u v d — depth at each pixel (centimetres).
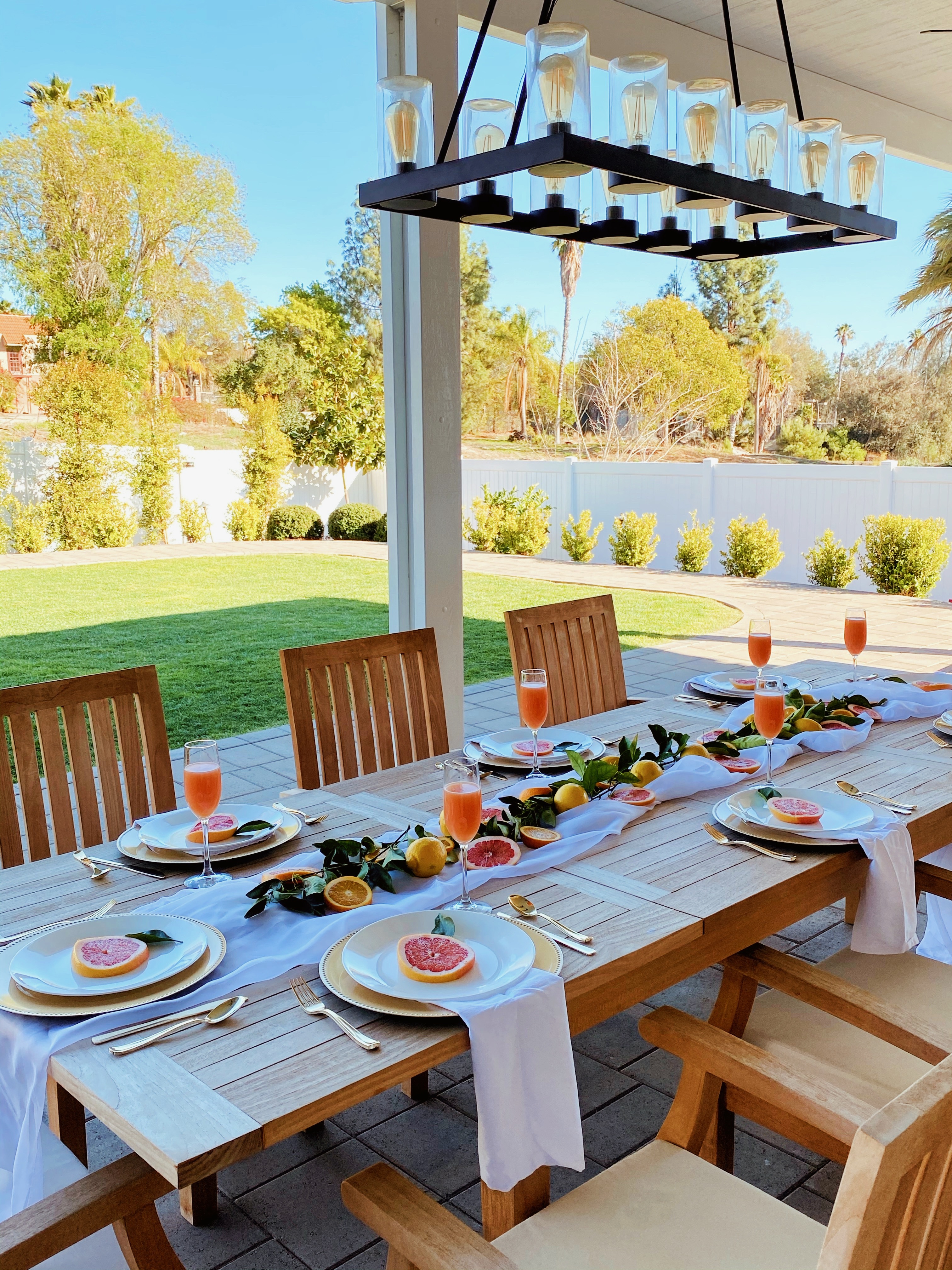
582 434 1281
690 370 1369
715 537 1084
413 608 405
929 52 480
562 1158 126
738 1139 203
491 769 220
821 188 220
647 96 185
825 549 1001
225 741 471
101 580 412
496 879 161
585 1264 122
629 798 194
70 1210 109
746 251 252
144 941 136
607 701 317
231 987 129
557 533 1112
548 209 203
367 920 144
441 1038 117
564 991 127
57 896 158
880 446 1541
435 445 385
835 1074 158
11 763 296
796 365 1602
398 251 387
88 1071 112
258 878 160
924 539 929
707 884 159
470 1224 177
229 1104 105
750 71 473
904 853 178
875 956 199
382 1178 117
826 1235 82
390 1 360
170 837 177
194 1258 171
